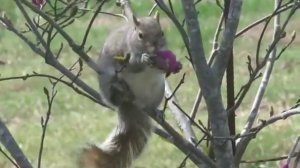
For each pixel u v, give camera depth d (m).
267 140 20.41
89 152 9.00
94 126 23.19
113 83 9.11
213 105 6.71
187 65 26.45
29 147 21.61
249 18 34.47
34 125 23.58
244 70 27.19
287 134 20.81
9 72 29.28
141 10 36.16
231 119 8.05
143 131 9.38
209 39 32.03
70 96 25.88
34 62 30.61
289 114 7.41
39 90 27.02
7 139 6.82
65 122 23.83
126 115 9.34
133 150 9.36
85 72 27.47
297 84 25.83
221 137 6.79
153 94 9.30
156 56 7.55
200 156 7.35
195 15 6.51
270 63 8.56
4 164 19.33
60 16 7.53
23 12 6.85
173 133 7.40
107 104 9.17
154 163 19.56
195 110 8.86
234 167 7.45
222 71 6.98
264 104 24.03
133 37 9.07
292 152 7.91
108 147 9.30
